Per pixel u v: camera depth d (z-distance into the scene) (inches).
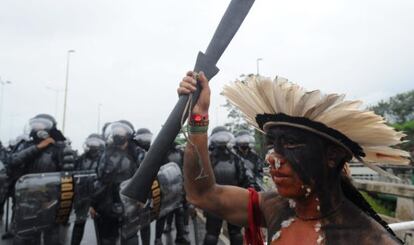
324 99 52.5
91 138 310.2
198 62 62.6
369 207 61.0
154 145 58.3
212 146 274.7
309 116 54.5
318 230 56.9
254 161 308.5
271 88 55.5
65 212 273.1
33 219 253.1
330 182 57.1
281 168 56.5
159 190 254.7
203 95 63.7
